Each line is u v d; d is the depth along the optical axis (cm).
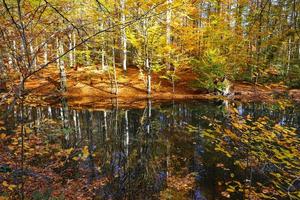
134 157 904
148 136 1128
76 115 1450
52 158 816
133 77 2434
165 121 1358
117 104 1780
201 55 2317
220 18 1891
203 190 701
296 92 1352
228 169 810
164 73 2531
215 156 919
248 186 660
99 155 905
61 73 2041
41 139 973
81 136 1094
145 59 2205
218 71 1869
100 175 762
